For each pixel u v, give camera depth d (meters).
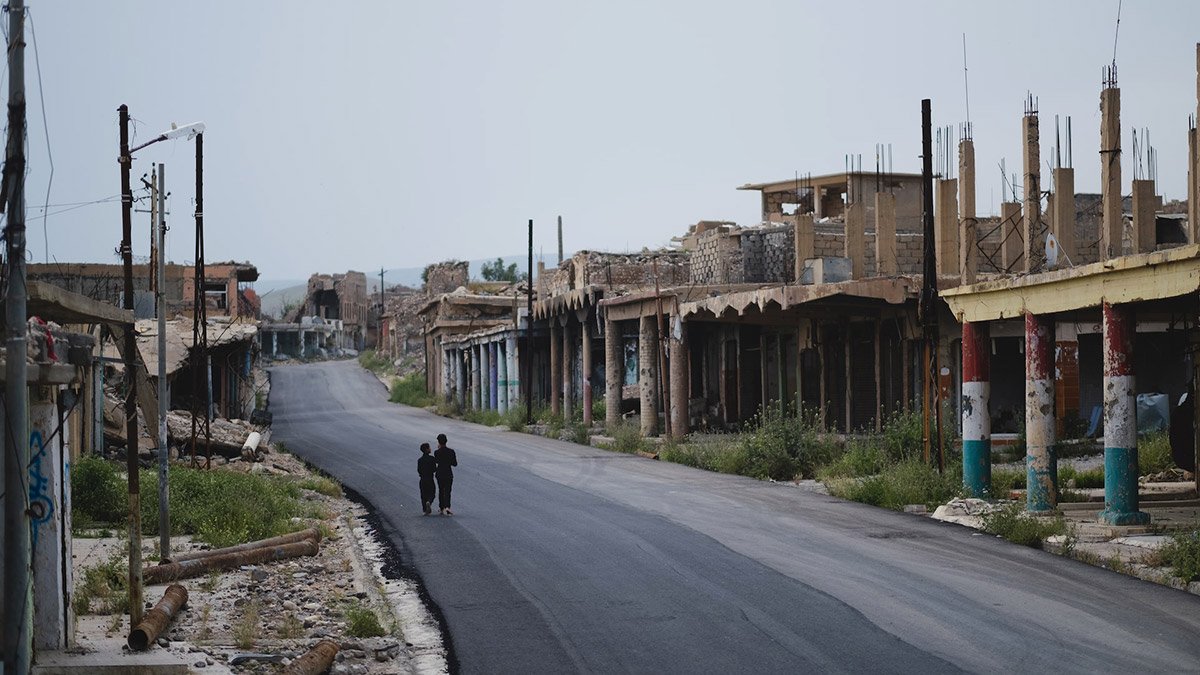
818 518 19.61
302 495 25.56
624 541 17.61
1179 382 30.42
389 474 30.69
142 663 10.12
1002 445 28.78
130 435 12.11
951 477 21.83
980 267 34.25
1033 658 10.30
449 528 19.86
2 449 10.09
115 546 17.98
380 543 18.64
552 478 27.66
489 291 84.12
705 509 21.09
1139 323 29.53
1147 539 15.91
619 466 30.64
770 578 14.28
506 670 10.64
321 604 14.05
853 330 32.03
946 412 24.94
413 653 11.46
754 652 10.86
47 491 10.52
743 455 28.39
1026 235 25.16
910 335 29.47
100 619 12.91
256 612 13.10
